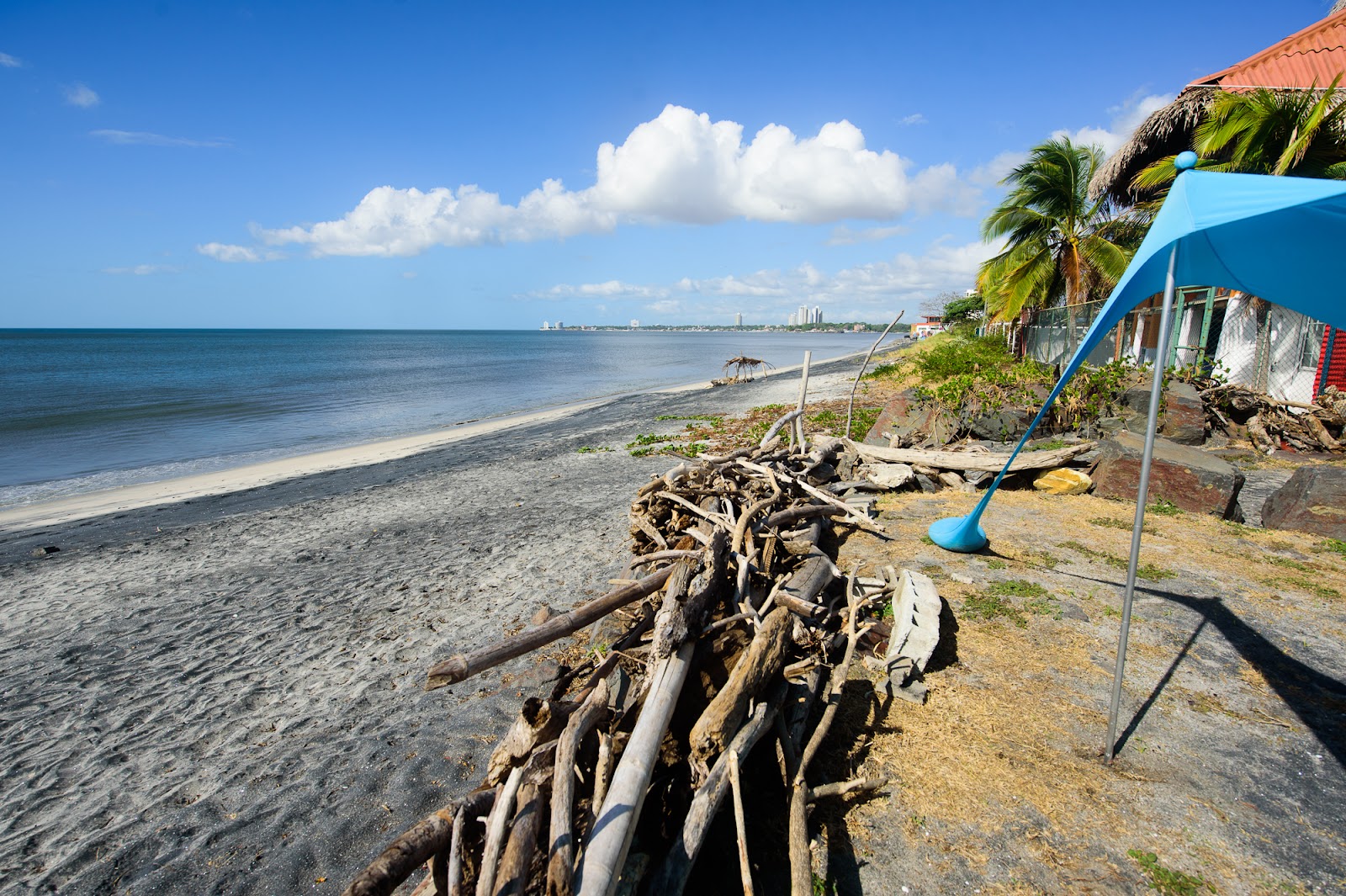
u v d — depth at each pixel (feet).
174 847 12.07
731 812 10.74
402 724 15.55
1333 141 39.29
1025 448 34.17
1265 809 10.68
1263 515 24.80
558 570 25.11
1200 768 11.60
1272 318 42.19
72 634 21.71
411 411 89.81
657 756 9.96
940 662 15.05
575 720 9.96
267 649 20.03
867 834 10.48
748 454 28.48
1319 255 11.24
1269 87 47.11
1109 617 16.88
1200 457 26.21
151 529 34.83
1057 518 24.47
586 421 74.13
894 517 25.50
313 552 29.40
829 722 12.12
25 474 51.11
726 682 11.76
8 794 13.79
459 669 10.24
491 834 8.15
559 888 7.67
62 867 11.66
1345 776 11.32
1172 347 45.39
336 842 12.00
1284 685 13.87
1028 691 13.92
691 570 14.80
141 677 18.61
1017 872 9.70
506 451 54.95
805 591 16.01
